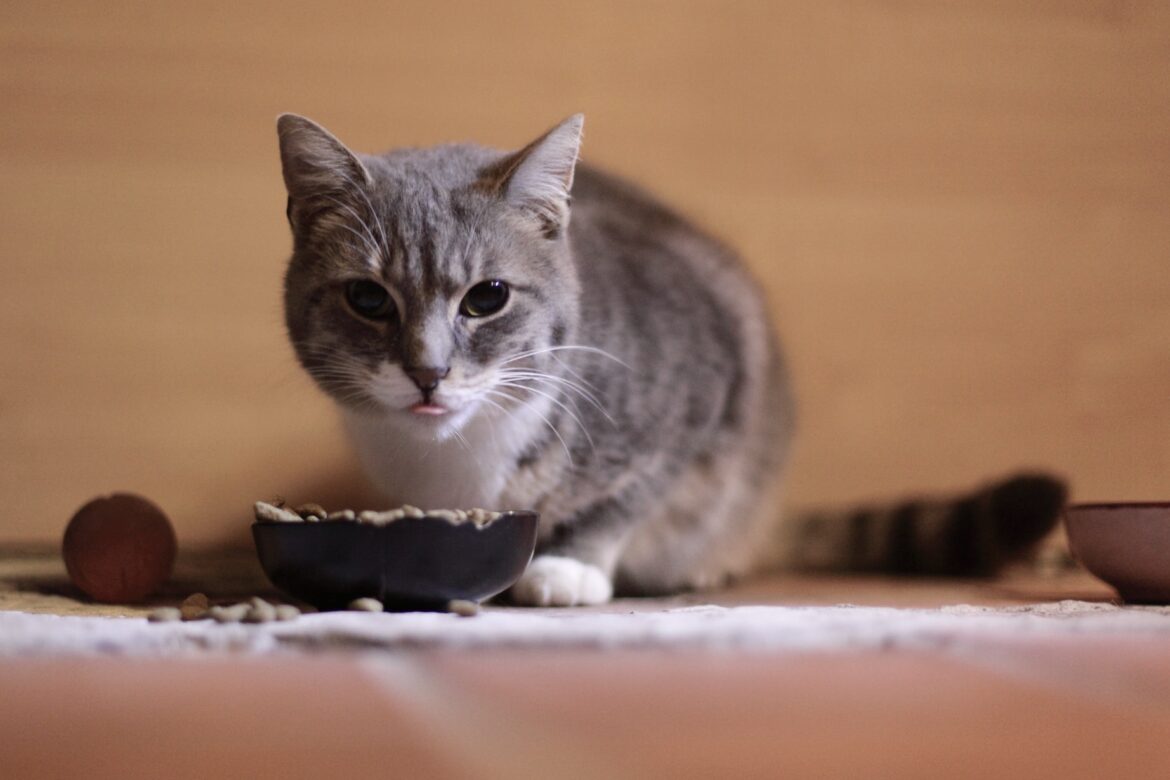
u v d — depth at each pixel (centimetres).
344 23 325
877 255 354
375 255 203
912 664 114
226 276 323
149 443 321
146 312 320
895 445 353
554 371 219
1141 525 193
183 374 322
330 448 326
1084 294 361
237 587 243
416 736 85
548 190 217
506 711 94
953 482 355
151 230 320
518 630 134
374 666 114
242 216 323
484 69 332
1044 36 360
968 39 356
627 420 231
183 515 322
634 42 340
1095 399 360
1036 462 357
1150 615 164
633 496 237
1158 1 364
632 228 269
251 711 94
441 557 177
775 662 116
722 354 257
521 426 219
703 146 344
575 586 218
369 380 205
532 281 213
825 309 351
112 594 216
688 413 245
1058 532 313
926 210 356
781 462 296
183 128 320
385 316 205
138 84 318
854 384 352
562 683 105
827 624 139
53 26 314
